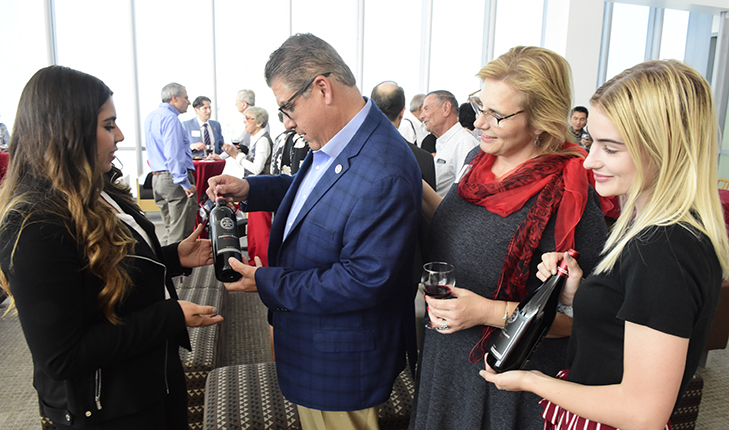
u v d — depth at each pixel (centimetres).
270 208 157
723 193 361
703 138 69
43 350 89
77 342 92
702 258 67
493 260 107
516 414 108
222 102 672
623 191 78
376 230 107
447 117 278
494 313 102
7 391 238
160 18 630
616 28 768
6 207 90
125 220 110
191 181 461
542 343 109
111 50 620
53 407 101
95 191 96
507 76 102
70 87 92
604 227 104
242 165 480
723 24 736
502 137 105
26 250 86
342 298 109
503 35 730
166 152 433
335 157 115
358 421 125
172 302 109
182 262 135
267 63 112
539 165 103
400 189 107
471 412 112
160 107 433
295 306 113
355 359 117
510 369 96
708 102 69
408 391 178
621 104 72
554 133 102
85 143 94
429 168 226
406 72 723
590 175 110
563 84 101
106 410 102
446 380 116
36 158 92
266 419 161
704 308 69
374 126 114
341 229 111
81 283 96
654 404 67
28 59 588
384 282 108
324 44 110
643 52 795
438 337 118
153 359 110
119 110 639
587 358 81
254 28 662
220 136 587
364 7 689
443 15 711
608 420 71
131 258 104
